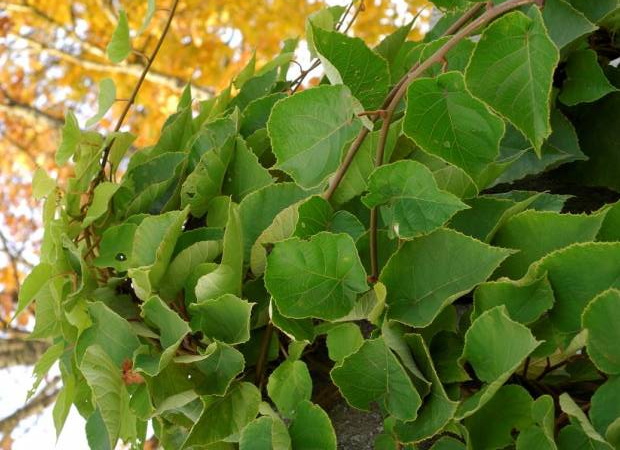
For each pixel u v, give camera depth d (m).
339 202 1.13
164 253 1.16
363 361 1.00
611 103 1.17
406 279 1.02
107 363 1.14
